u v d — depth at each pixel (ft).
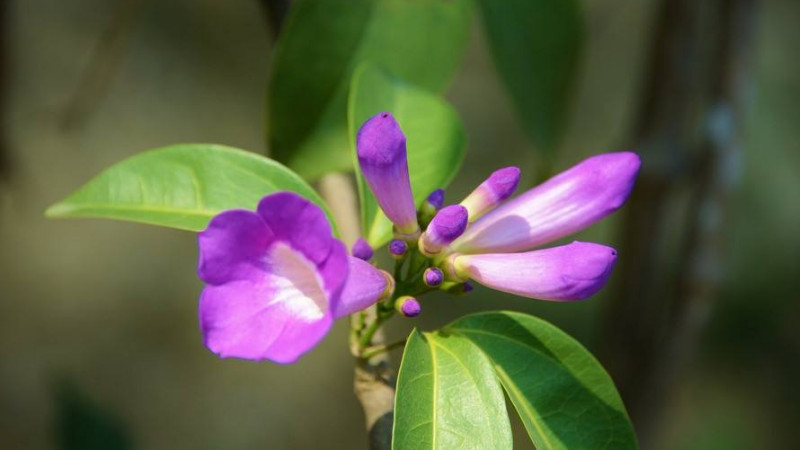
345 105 2.41
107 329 4.49
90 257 4.56
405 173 2.10
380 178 2.10
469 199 2.14
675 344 2.64
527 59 2.56
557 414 2.10
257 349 1.92
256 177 2.21
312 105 2.40
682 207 2.87
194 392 4.54
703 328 2.64
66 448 2.87
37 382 4.25
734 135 2.60
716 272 2.62
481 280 2.10
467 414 2.04
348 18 2.43
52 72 4.40
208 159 2.21
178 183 2.20
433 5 2.48
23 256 4.38
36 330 4.34
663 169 2.60
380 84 2.34
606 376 2.11
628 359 2.66
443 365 2.07
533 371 2.12
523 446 4.48
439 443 2.03
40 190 4.31
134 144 4.58
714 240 2.61
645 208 2.62
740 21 2.57
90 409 2.89
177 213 2.19
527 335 2.13
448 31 2.49
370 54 2.44
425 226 2.17
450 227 2.09
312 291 1.96
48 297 4.41
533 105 2.56
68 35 4.52
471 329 2.13
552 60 2.57
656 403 2.67
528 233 2.13
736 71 2.58
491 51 2.54
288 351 1.91
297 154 2.39
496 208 2.14
